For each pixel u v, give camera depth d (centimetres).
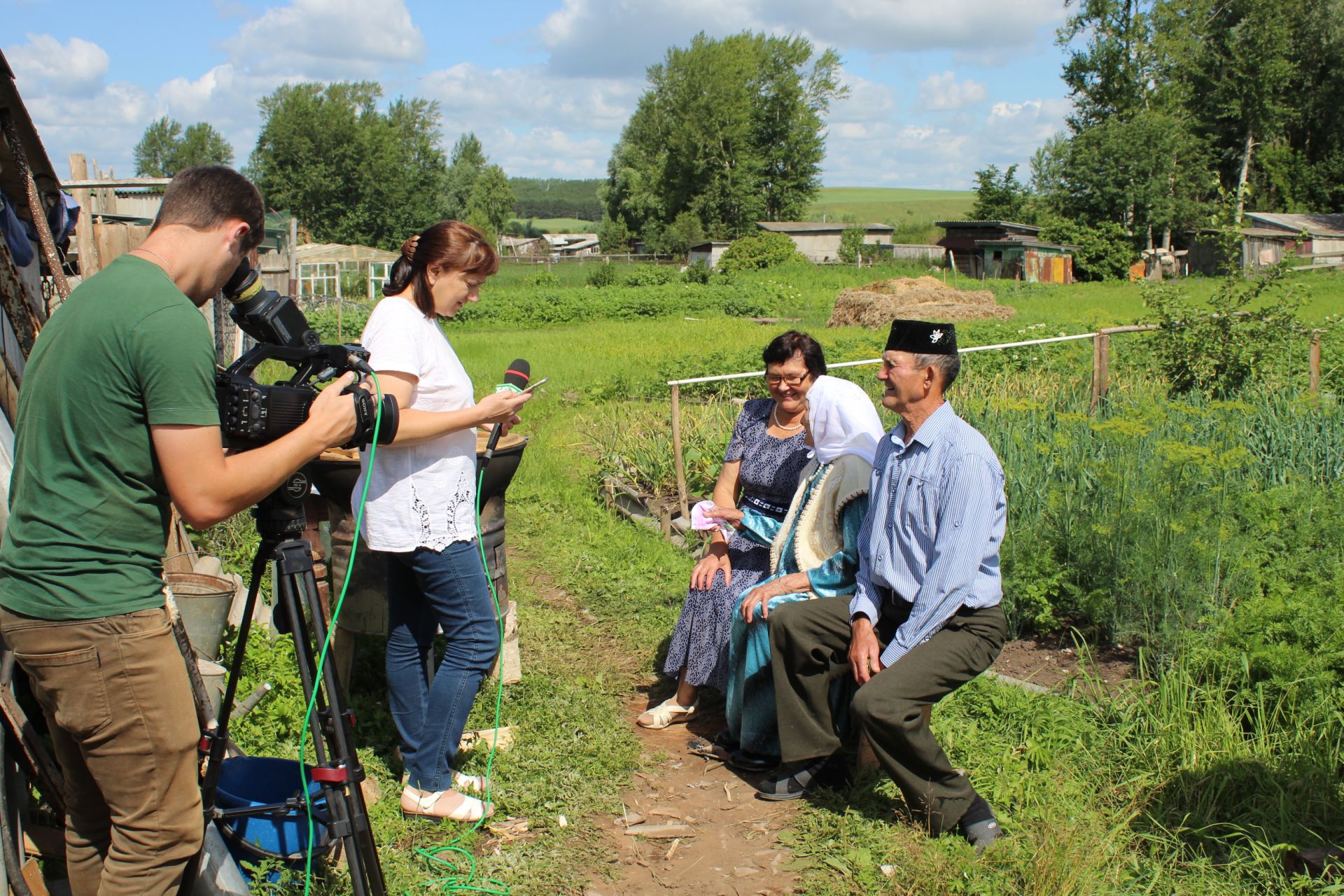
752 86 7531
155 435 213
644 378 1338
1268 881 301
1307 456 658
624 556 648
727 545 438
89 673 214
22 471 215
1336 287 2923
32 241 447
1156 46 5094
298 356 248
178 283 228
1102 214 4966
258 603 480
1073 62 5350
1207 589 460
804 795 369
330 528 393
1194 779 346
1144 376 1040
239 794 304
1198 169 4947
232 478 221
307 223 7700
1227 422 656
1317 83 5384
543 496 788
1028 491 551
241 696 388
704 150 7306
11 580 214
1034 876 301
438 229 318
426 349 321
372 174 7719
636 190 8475
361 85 7812
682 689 434
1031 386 984
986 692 420
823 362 420
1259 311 1005
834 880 318
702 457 761
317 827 298
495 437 362
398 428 275
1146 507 476
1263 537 530
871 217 12294
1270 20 5047
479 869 319
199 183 229
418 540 323
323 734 254
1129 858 316
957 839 330
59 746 235
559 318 3025
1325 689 385
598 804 362
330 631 264
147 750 221
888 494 349
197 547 557
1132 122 4919
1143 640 471
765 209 7669
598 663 493
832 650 359
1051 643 487
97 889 247
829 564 386
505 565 426
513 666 448
